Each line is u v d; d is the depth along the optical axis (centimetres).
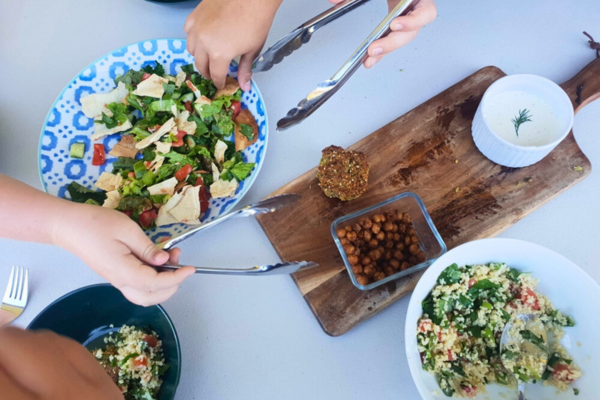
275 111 113
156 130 110
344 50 119
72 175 106
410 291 92
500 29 120
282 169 107
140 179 105
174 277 71
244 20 95
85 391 40
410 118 109
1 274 95
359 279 90
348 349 89
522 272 85
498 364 81
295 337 90
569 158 103
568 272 78
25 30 125
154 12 126
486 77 112
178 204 97
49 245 97
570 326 81
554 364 80
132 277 71
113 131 110
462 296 83
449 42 119
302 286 92
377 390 85
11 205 77
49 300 92
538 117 101
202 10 100
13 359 40
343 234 92
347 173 96
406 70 117
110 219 76
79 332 86
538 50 116
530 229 99
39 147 105
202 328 91
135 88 112
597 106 110
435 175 104
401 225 95
